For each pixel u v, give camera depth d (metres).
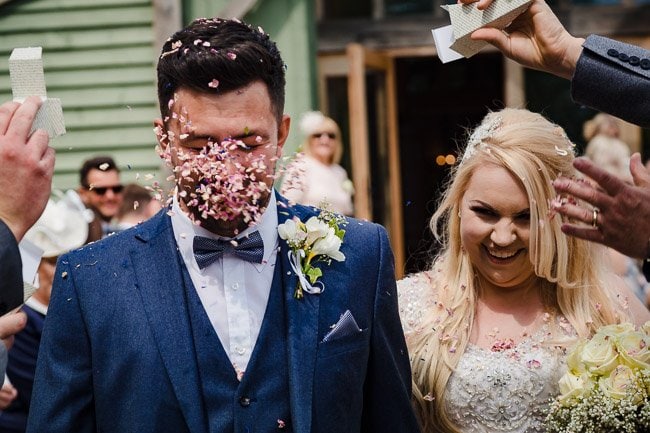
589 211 2.38
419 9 8.59
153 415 2.62
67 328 2.70
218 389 2.66
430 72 11.65
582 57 2.52
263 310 2.75
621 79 2.48
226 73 2.55
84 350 2.70
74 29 7.52
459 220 3.37
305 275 2.76
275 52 2.71
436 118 11.76
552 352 3.25
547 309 3.34
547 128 3.24
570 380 2.96
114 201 6.61
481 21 2.61
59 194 6.45
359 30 8.58
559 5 8.55
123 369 2.65
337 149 7.40
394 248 8.82
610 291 3.35
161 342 2.66
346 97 8.59
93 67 7.53
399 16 8.59
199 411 2.63
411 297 3.46
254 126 2.58
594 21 8.52
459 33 2.64
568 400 2.93
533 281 3.34
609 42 2.53
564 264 3.23
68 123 7.55
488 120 3.30
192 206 2.68
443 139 11.74
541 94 8.92
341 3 8.63
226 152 2.52
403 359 2.89
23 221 2.29
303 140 7.47
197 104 2.56
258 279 2.76
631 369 2.89
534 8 2.60
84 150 7.54
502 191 3.15
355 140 8.09
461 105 11.65
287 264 2.78
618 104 2.50
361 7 8.61
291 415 2.66
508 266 3.22
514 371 3.21
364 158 8.11
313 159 7.25
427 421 3.31
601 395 2.87
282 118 2.78
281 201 2.90
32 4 7.53
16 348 4.52
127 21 7.48
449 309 3.33
